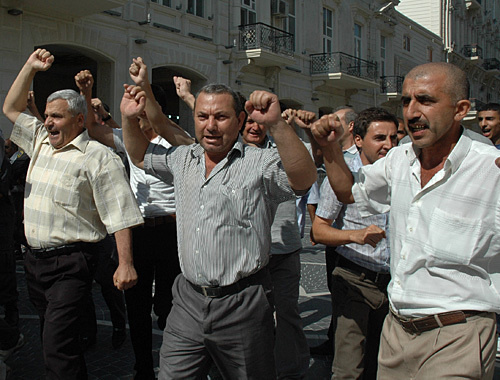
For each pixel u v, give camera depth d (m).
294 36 21.45
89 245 3.34
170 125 3.45
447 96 2.12
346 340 3.24
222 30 17.52
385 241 3.23
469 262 2.14
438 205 2.18
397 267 2.32
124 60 14.30
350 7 24.69
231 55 17.81
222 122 2.52
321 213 3.16
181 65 16.02
